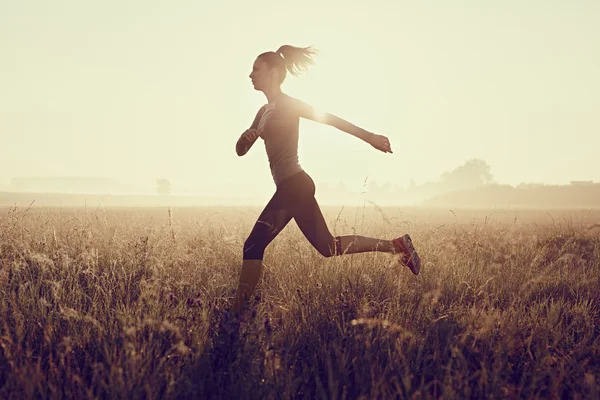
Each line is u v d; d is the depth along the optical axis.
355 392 2.28
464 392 2.14
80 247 5.07
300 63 3.89
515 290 4.26
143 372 2.25
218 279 4.18
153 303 3.31
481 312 3.34
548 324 3.14
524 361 2.76
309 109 3.72
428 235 6.76
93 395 2.23
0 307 3.26
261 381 2.31
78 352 2.71
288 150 3.74
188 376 2.35
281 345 2.81
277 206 3.73
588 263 5.83
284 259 4.86
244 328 2.95
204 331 2.96
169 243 5.25
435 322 3.13
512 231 8.45
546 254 6.54
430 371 2.48
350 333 2.82
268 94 3.87
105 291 3.75
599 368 2.57
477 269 4.96
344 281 3.95
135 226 6.70
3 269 4.06
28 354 2.45
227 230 6.15
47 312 3.26
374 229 6.94
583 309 3.67
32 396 2.13
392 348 2.72
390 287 3.98
